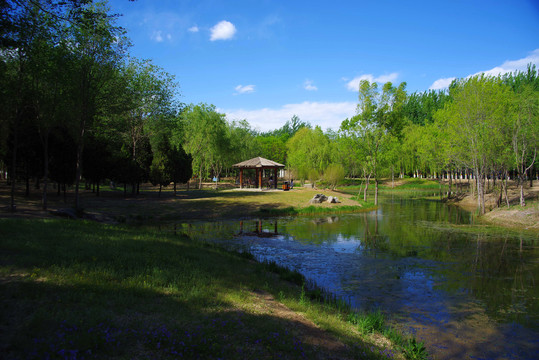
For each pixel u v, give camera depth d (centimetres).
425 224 2402
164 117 3697
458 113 3075
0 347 390
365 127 3472
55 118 1811
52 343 405
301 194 3872
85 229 1305
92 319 489
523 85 3189
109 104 2455
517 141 2770
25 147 2369
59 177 2420
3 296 540
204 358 427
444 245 1708
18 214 1596
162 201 3105
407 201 4309
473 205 3681
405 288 1062
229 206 2994
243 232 2008
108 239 1148
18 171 2505
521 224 2334
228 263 1102
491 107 2795
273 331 558
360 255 1490
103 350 411
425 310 888
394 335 681
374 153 3481
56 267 713
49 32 1691
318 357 491
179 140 4941
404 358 585
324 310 783
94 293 605
